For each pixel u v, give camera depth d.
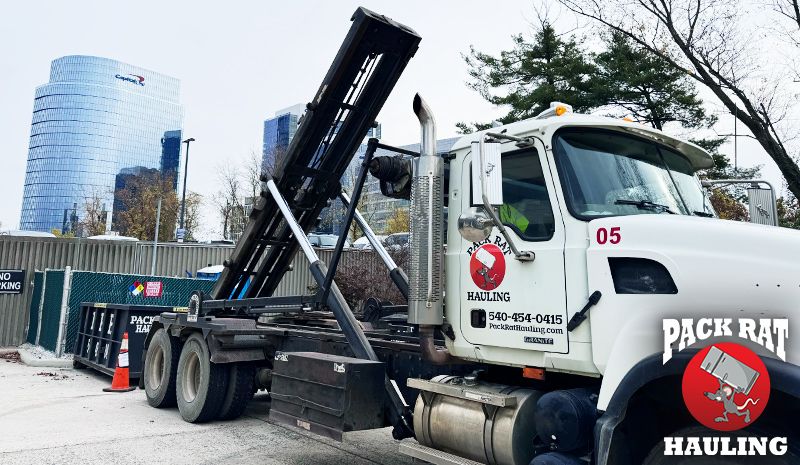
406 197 4.94
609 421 2.92
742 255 2.88
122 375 9.31
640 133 4.05
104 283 12.64
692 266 2.99
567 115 3.93
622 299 3.21
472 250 4.09
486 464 3.70
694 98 18.92
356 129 6.41
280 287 18.94
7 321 15.34
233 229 40.66
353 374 4.43
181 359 7.42
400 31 5.71
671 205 3.91
